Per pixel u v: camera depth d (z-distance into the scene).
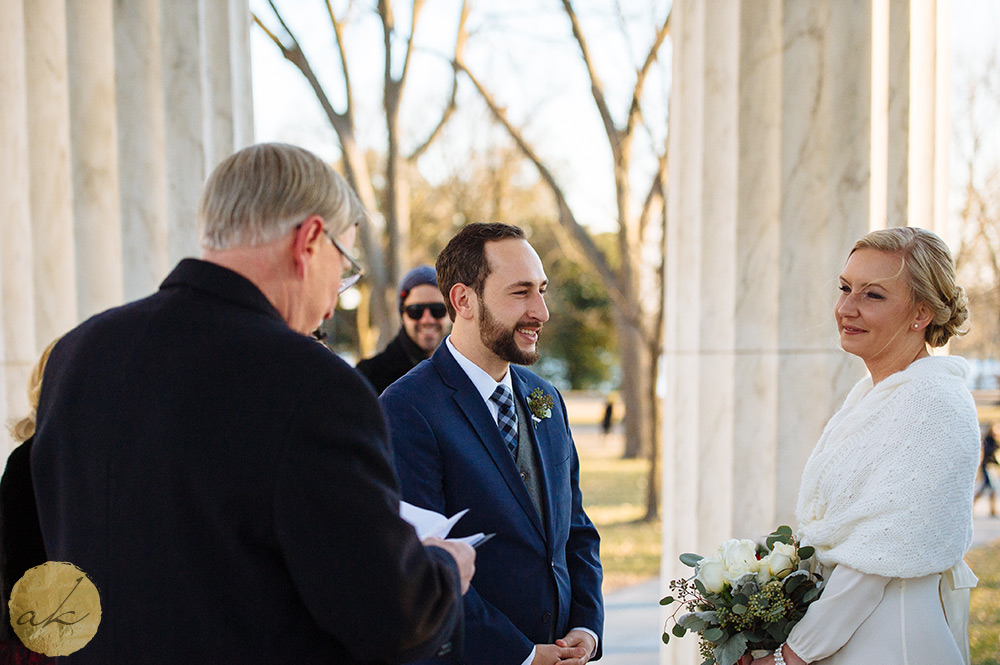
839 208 3.50
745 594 2.05
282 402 1.26
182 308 1.36
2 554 1.78
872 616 1.93
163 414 1.29
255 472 1.24
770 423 3.59
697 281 3.81
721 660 2.03
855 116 3.49
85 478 1.33
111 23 3.53
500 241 2.29
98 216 3.61
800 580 2.05
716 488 3.72
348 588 1.21
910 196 3.54
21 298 3.65
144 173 3.61
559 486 2.38
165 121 3.60
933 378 1.98
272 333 1.33
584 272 26.55
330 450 1.25
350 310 21.52
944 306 2.03
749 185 3.62
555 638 2.27
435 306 3.94
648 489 13.14
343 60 14.48
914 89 3.56
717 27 3.74
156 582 1.27
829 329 3.52
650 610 7.65
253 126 4.12
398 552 1.27
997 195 9.31
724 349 3.70
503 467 2.24
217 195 1.41
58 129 3.63
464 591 1.50
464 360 2.33
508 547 2.18
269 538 1.26
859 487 1.97
